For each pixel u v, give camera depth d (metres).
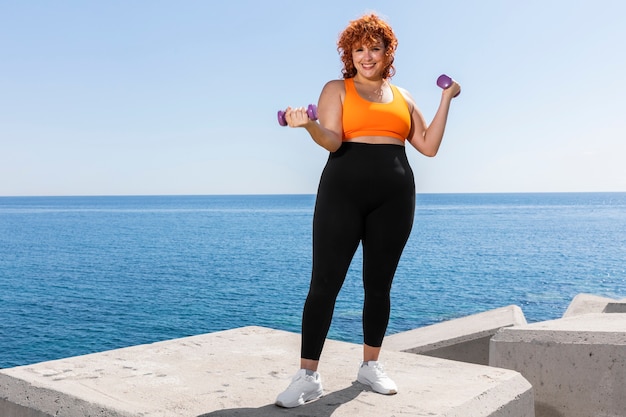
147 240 70.94
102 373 3.32
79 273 40.97
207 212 176.00
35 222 117.06
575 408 3.83
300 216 143.38
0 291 33.28
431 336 5.80
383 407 2.80
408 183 2.89
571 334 3.88
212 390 3.07
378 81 2.93
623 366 3.68
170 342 4.08
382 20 2.87
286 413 2.72
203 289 33.50
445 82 2.95
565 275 37.97
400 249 2.94
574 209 190.88
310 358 2.86
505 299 28.73
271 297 30.52
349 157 2.80
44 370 3.35
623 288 32.19
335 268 2.80
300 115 2.53
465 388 3.11
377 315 3.03
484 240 69.19
